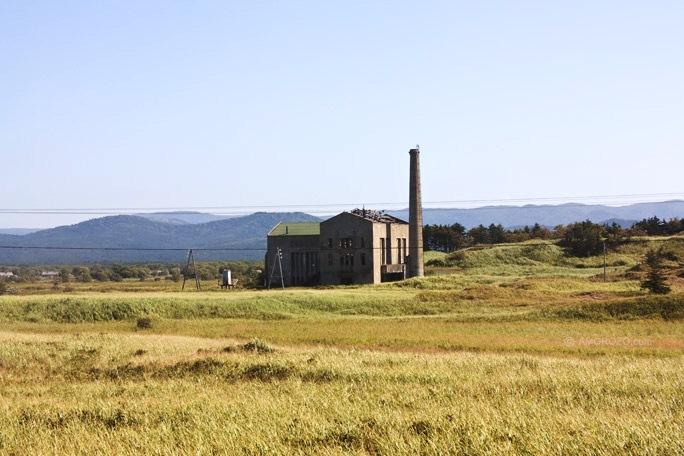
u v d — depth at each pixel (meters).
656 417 18.72
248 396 25.80
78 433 19.23
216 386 29.75
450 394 25.16
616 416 19.17
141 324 71.19
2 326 73.25
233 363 35.53
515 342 49.69
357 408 21.80
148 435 18.61
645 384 26.42
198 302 84.88
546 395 24.20
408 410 21.72
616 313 66.25
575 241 180.75
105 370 36.75
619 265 160.12
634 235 194.12
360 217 138.75
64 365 39.91
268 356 38.84
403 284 118.94
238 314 81.69
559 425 17.81
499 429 17.47
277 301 87.19
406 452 15.73
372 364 35.09
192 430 18.91
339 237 140.62
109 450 16.97
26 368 39.16
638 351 43.28
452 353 42.91
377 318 75.31
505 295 92.12
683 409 20.94
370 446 16.64
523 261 172.12
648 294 83.75
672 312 64.38
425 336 55.06
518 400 23.14
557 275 139.38
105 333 62.38
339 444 16.86
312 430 18.30
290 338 55.91
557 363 34.78
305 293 96.12
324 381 30.59
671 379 27.95
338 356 38.62
